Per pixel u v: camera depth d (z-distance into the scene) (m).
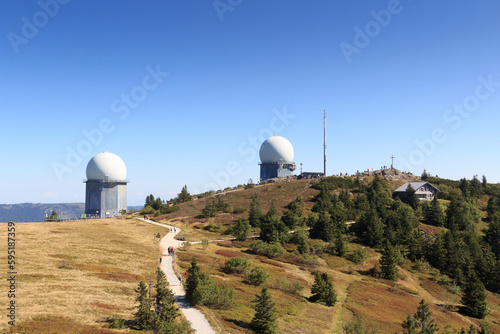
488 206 139.00
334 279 76.81
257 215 116.44
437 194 155.12
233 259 68.44
